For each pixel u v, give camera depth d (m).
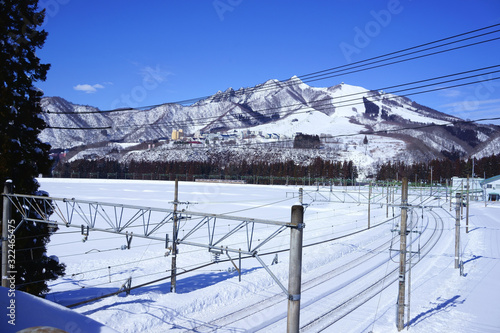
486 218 66.75
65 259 28.50
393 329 17.28
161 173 173.50
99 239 36.50
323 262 31.59
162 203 69.38
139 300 19.36
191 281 24.47
